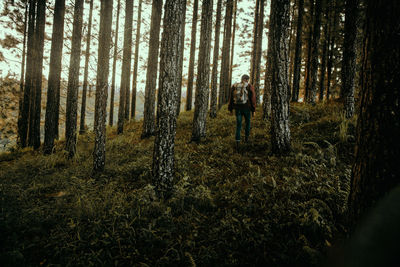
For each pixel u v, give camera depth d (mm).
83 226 3359
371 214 547
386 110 1662
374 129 1743
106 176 5438
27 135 12250
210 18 7879
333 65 16641
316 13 11070
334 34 14758
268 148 5914
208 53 7863
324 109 8688
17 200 4270
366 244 399
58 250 2865
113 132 13578
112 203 3969
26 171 6383
